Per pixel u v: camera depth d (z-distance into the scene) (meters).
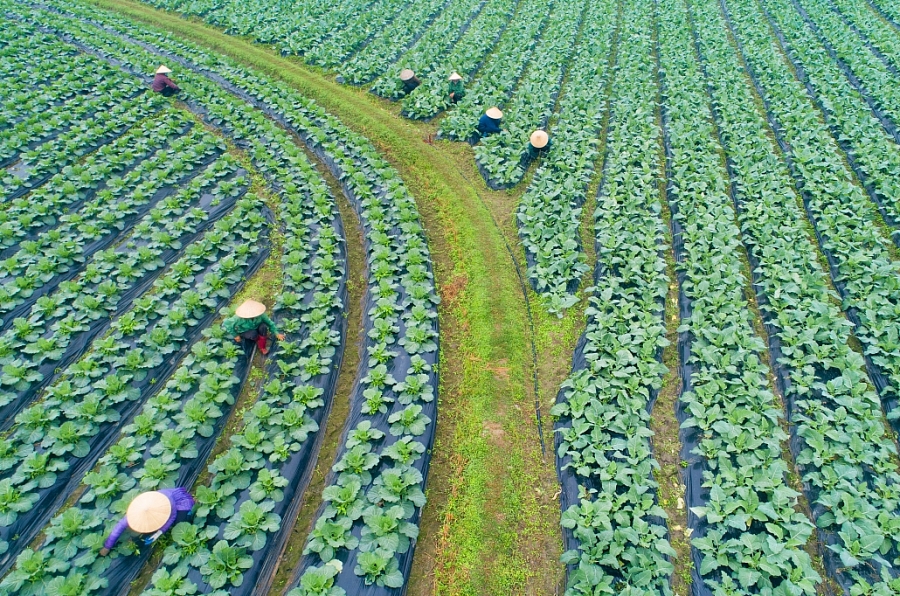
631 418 11.48
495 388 12.73
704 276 14.91
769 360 13.54
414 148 21.31
